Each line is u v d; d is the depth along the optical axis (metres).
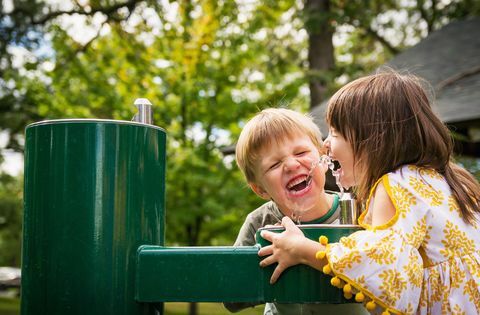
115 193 1.21
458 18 13.62
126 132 1.23
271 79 10.64
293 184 1.64
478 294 1.35
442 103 6.41
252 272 1.20
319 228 1.24
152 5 9.88
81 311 1.18
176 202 9.54
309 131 1.70
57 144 1.22
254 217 1.93
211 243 11.03
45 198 1.21
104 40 10.32
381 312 1.25
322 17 10.47
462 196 1.43
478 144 6.66
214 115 10.03
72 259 1.19
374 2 13.18
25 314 1.22
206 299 1.19
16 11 10.89
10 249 21.17
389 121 1.43
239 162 1.79
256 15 10.34
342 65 11.11
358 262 1.19
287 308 1.72
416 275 1.25
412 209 1.35
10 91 11.64
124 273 1.20
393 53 13.88
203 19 10.08
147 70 10.07
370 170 1.44
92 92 10.04
